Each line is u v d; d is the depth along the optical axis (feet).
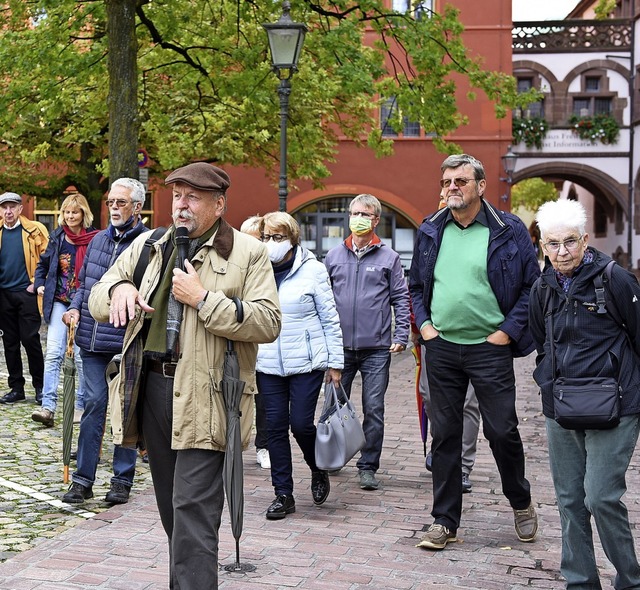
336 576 15.17
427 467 22.52
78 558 15.74
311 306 19.36
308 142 57.31
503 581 15.11
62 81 44.34
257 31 45.75
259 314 11.84
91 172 68.59
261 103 46.03
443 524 16.96
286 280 19.40
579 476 13.58
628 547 13.14
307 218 96.53
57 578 14.71
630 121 118.42
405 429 29.09
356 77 43.55
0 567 15.19
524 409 34.06
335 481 22.18
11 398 32.37
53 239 27.30
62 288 27.25
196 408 11.72
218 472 11.93
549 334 13.42
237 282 12.14
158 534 17.26
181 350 11.83
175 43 46.73
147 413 12.27
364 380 22.24
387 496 20.71
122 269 12.71
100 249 20.03
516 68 119.44
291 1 42.55
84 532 17.29
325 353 19.36
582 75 119.14
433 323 17.21
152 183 73.10
